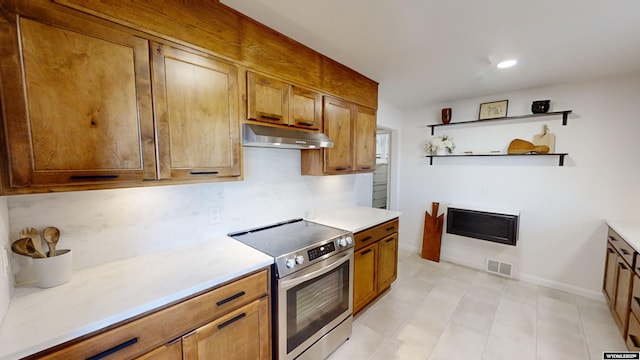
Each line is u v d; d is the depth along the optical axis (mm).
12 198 1146
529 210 3084
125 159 1175
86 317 939
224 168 1538
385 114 3658
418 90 3074
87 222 1355
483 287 2980
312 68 2039
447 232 3518
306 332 1726
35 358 823
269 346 1543
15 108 920
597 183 2691
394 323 2324
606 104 2607
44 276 1134
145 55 1204
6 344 804
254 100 1658
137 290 1134
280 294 1529
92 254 1377
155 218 1593
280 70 1802
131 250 1506
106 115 1112
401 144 4113
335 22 1622
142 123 1212
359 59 2197
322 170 2291
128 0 1143
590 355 1927
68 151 1031
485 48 1957
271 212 2283
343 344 2061
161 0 1241
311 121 2066
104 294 1100
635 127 2496
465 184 3543
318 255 1756
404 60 2211
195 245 1731
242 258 1511
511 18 1538
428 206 3906
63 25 993
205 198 1826
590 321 2332
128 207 1485
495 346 2031
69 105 1023
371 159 2822
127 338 1003
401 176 4156
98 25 1071
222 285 1294
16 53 912
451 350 1992
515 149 3061
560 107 2826
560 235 2908
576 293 2832
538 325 2287
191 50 1358
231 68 1534
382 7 1447
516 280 3156
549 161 2932
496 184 3297
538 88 2938
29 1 924
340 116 2359
